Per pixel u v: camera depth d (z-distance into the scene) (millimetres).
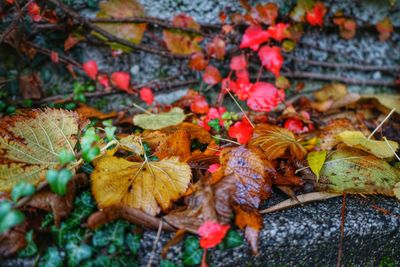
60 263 277
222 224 285
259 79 485
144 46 456
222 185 300
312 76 497
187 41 461
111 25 443
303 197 328
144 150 338
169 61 468
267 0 458
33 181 299
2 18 418
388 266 330
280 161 353
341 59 501
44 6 424
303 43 488
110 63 458
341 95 489
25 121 323
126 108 459
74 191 299
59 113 335
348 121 413
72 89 458
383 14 491
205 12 456
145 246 285
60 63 448
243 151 320
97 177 299
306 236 299
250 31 456
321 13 472
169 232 291
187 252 283
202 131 376
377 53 508
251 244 286
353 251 314
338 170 344
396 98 453
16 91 438
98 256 278
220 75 471
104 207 283
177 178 312
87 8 435
